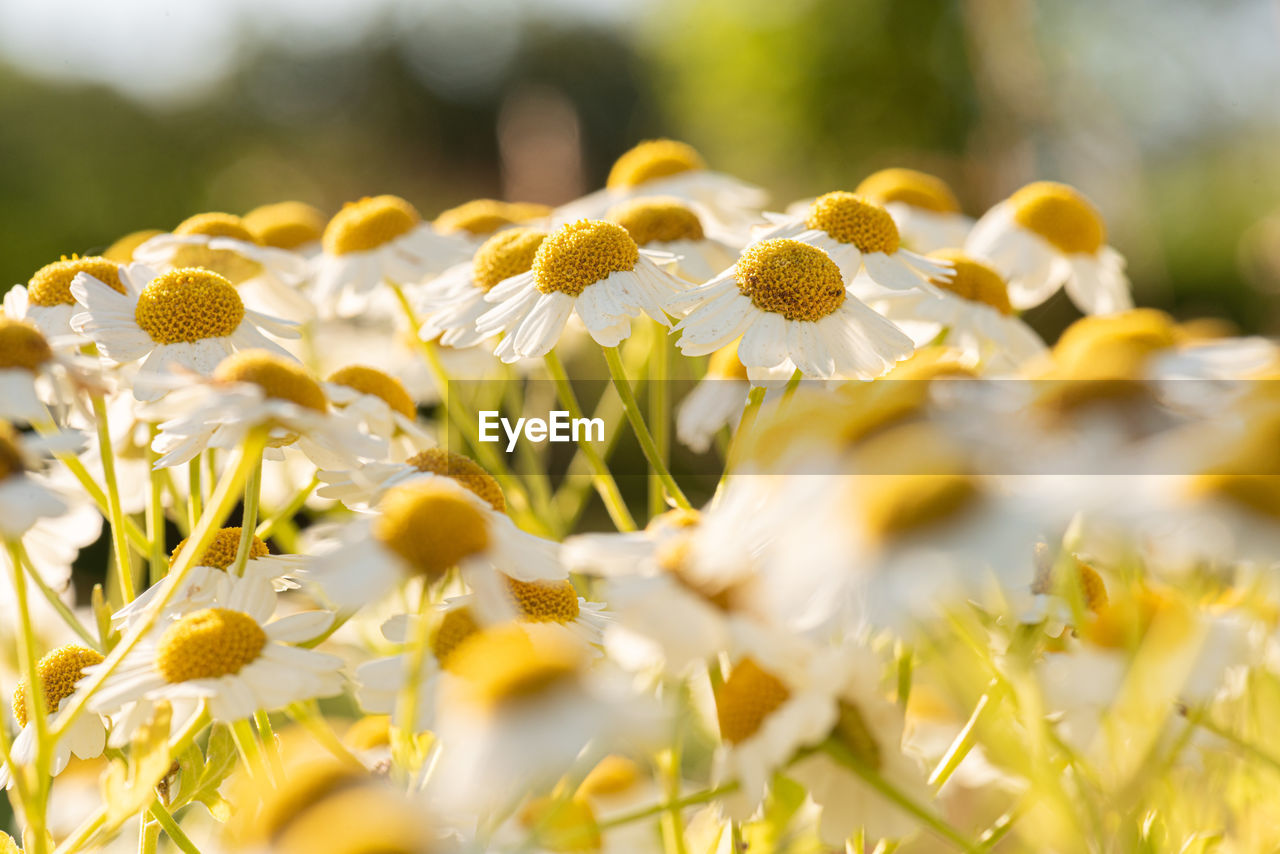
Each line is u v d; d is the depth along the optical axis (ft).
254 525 0.68
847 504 0.60
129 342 0.71
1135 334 0.75
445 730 0.61
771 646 0.63
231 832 0.65
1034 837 0.69
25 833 0.63
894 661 0.71
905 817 0.64
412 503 0.65
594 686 0.61
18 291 0.74
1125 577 0.64
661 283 0.74
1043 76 3.83
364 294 0.86
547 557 0.66
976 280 0.81
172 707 0.64
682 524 0.67
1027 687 0.62
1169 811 0.66
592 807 0.72
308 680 0.64
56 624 0.79
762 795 0.63
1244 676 0.70
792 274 0.70
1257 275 3.78
